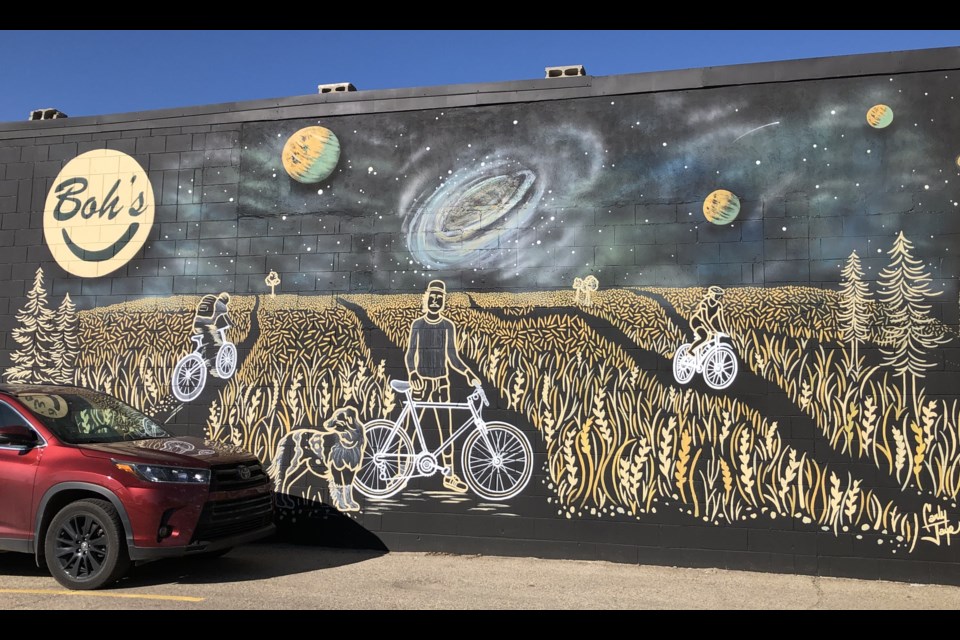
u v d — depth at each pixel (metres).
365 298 9.36
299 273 9.59
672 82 8.72
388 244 9.37
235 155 9.95
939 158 8.02
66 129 10.54
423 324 9.16
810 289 8.16
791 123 8.40
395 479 9.05
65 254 10.36
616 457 8.45
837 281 8.11
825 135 8.30
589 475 8.52
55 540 7.02
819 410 8.02
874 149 8.18
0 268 10.52
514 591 7.17
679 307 8.46
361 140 9.59
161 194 10.12
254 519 7.72
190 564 8.11
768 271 8.28
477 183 9.19
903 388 7.86
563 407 8.66
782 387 8.12
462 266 9.12
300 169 9.73
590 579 7.66
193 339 9.82
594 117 8.92
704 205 8.52
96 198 10.34
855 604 6.86
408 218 9.34
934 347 7.83
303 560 8.40
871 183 8.15
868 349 7.97
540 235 8.93
